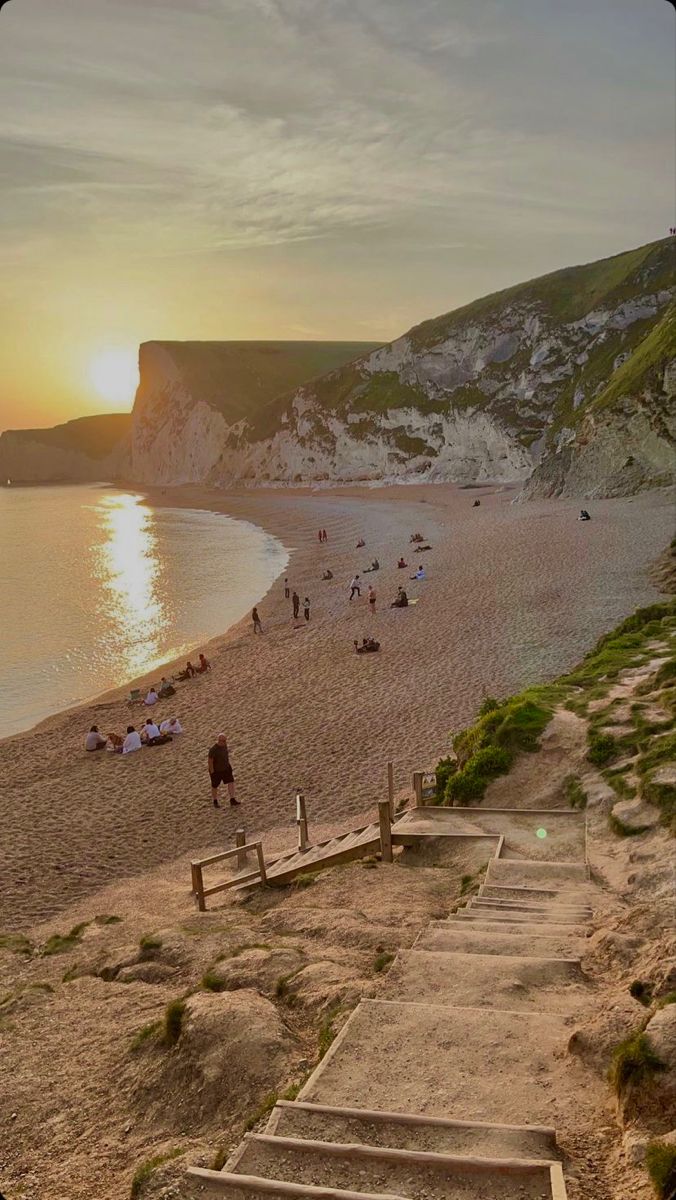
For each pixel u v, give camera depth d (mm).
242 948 9750
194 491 158250
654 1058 4773
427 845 12773
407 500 95125
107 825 19719
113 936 12656
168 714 28797
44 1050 8156
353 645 33594
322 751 22594
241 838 15594
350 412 129500
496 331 114312
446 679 26938
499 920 9094
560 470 71875
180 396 186875
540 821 12641
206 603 50844
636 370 68875
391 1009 6445
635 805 11914
